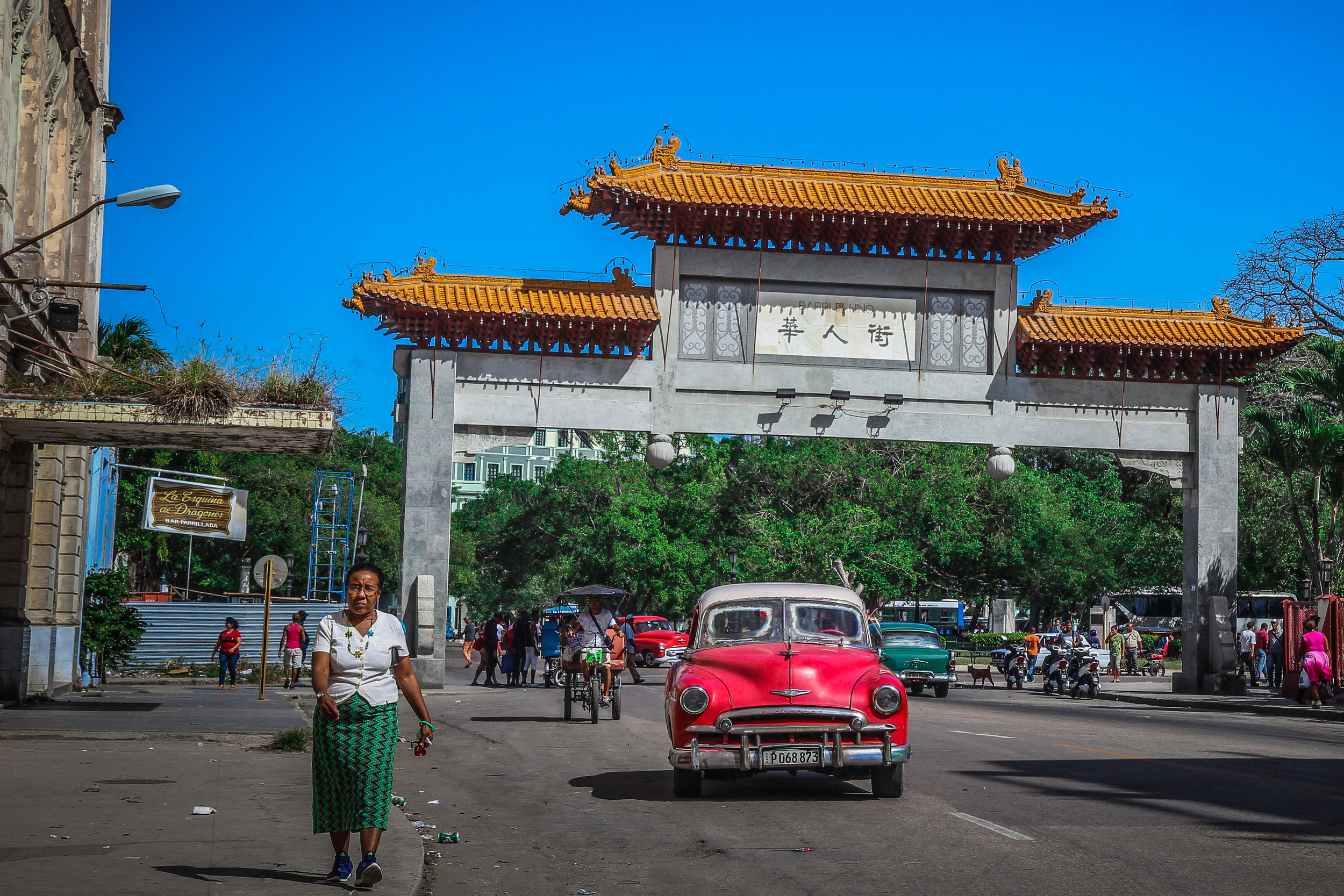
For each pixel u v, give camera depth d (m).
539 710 26.22
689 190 33.38
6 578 23.69
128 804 10.76
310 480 71.56
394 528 72.44
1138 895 7.75
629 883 8.27
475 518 106.00
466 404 33.38
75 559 29.02
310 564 57.34
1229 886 7.99
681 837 10.05
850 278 34.56
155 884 7.34
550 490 84.06
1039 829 10.21
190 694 28.81
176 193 18.80
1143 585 64.31
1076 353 35.53
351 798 7.58
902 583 55.66
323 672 7.62
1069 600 62.12
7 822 9.59
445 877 8.51
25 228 23.58
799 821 10.83
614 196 32.97
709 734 11.83
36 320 22.47
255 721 20.64
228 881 7.50
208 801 11.02
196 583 69.06
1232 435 35.84
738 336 34.28
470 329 33.50
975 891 7.91
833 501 58.19
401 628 7.96
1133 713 27.52
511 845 9.73
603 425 33.66
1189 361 35.72
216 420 21.05
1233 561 35.53
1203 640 35.25
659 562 63.41
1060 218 34.03
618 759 16.30
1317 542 37.25
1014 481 58.03
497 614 39.75
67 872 7.61
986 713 25.55
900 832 10.16
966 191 35.12
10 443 22.47
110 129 29.83
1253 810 11.23
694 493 64.88
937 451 57.88
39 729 18.06
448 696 31.55
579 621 23.28
